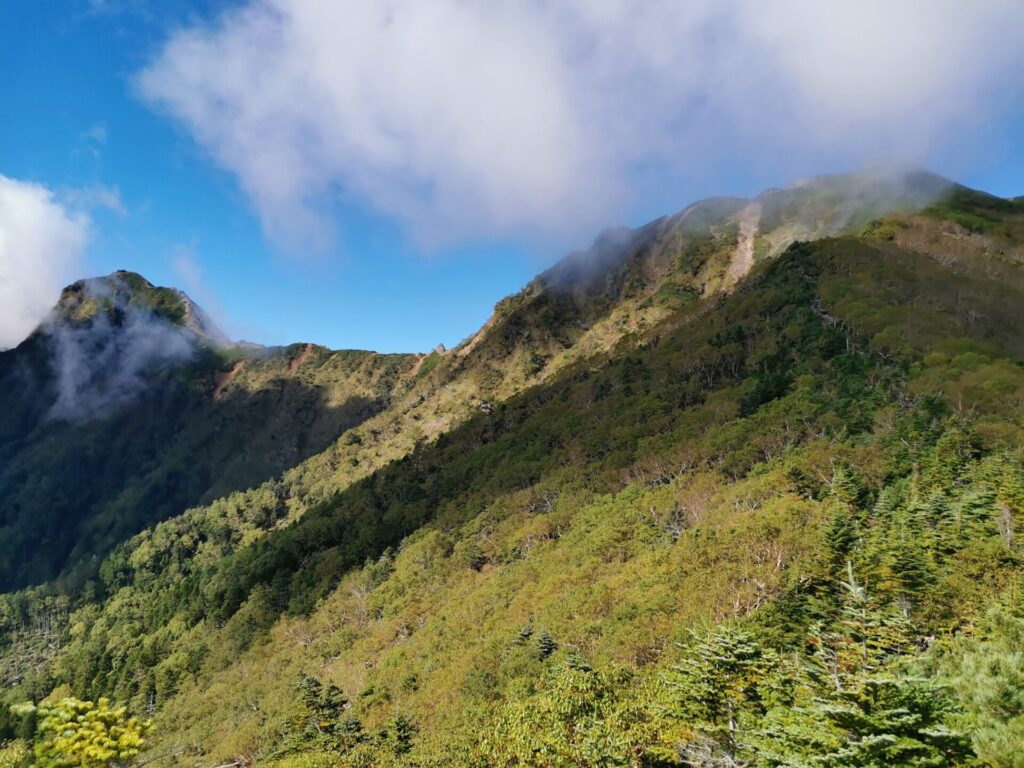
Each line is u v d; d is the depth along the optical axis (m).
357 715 60.62
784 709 18.59
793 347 113.38
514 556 87.38
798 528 51.62
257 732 61.69
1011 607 26.02
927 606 33.72
